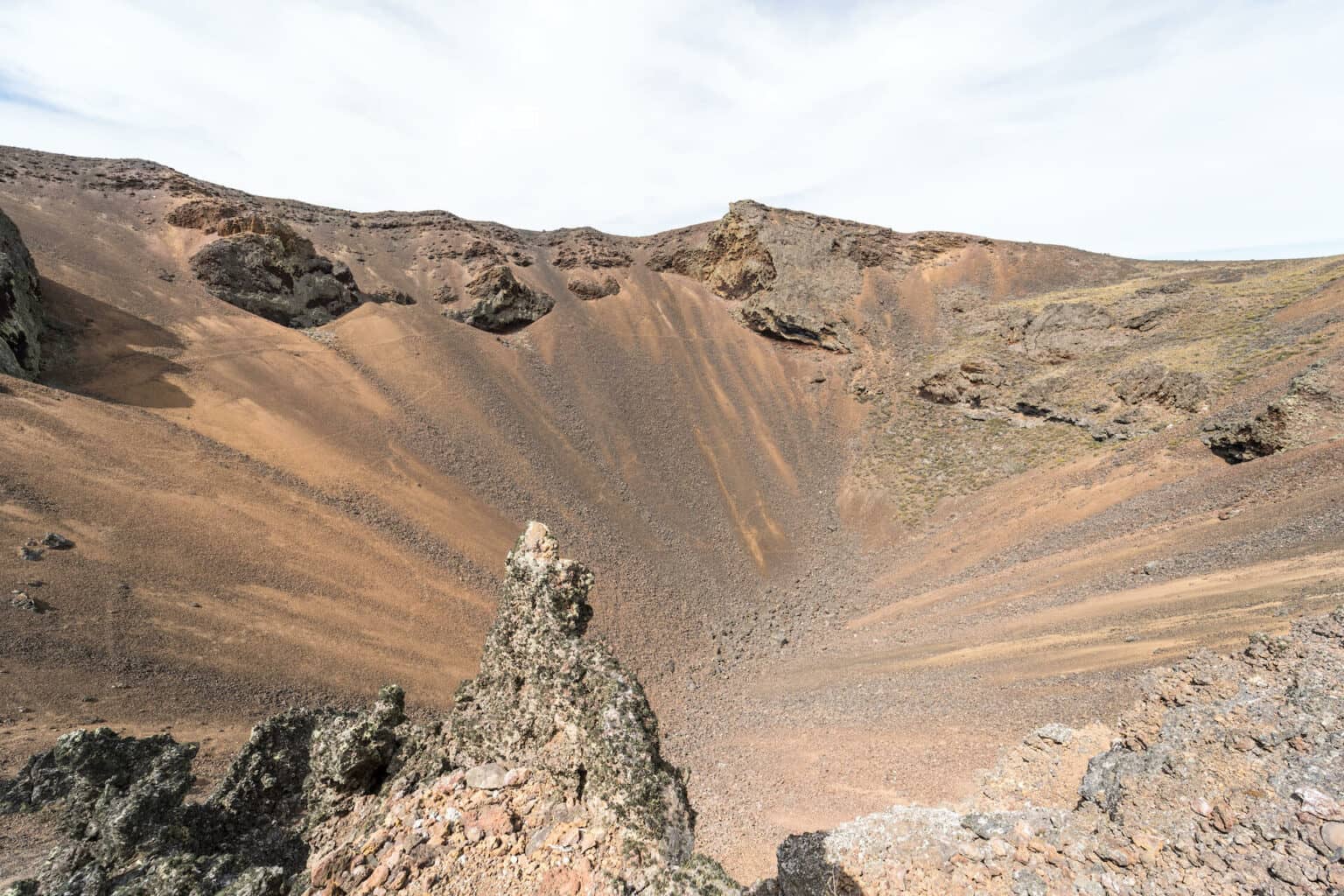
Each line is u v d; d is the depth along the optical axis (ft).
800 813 77.97
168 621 100.83
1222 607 90.22
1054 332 253.03
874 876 40.11
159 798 31.99
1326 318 176.45
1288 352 172.96
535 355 284.41
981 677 101.76
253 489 143.95
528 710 32.14
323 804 32.99
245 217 235.40
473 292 295.48
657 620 158.51
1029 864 37.78
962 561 179.01
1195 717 47.21
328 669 106.83
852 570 207.72
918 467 247.29
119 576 104.17
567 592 34.50
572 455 235.61
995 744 77.77
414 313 265.34
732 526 231.09
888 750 87.92
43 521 106.32
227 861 28.48
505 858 25.81
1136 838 36.76
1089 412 214.69
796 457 279.28
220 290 224.94
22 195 222.48
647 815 26.27
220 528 127.13
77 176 247.50
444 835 27.17
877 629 151.64
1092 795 46.37
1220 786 38.14
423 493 175.11
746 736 109.19
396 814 29.01
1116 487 171.22
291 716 37.83
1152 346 223.92
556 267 358.23
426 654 121.29
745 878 66.44
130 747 40.45
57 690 80.07
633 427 266.98
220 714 88.48
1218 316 218.79
